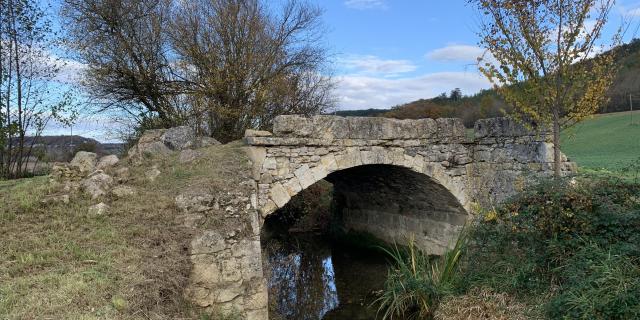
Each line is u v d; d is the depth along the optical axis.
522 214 7.05
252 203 7.39
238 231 6.77
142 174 7.87
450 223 11.19
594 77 7.72
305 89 16.66
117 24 13.62
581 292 5.54
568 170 8.98
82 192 7.09
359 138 9.04
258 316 6.50
